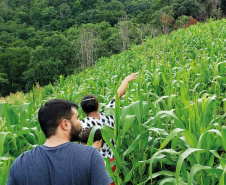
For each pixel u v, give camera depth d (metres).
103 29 69.31
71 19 96.19
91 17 93.38
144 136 2.63
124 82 3.28
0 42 71.62
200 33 12.38
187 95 3.82
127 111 2.50
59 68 47.22
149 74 5.11
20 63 54.38
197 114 2.33
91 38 53.47
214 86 4.05
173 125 3.17
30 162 1.26
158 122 2.77
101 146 2.63
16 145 3.30
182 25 39.34
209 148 2.13
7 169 2.39
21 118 3.55
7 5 119.25
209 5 51.28
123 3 113.00
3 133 2.68
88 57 46.97
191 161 2.20
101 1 108.38
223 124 3.37
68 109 1.35
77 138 1.42
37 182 1.22
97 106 2.71
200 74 4.57
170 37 17.17
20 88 54.75
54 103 1.34
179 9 51.66
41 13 102.31
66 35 73.00
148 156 2.89
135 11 96.44
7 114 3.29
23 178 1.25
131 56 14.97
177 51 9.98
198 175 2.18
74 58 48.84
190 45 9.89
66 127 1.33
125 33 42.97
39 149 1.31
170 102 2.86
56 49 46.75
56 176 1.22
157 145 3.00
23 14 107.00
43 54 47.41
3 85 50.81
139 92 3.72
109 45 52.03
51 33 75.56
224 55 6.60
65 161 1.25
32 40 69.94
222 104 4.05
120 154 2.76
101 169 1.28
